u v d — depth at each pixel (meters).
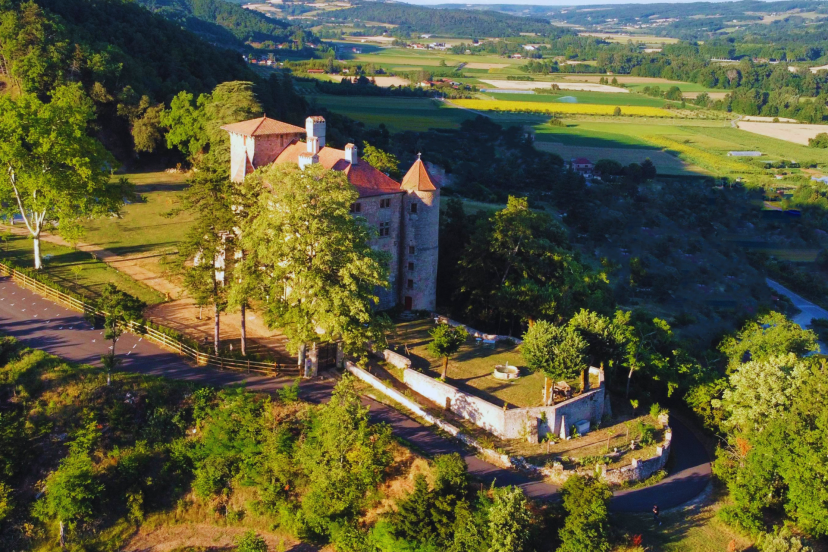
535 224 96.88
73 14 183.88
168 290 91.88
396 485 62.22
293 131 95.44
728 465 70.50
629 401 83.38
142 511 61.78
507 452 66.81
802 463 63.84
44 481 62.44
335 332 70.69
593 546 55.25
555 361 69.56
